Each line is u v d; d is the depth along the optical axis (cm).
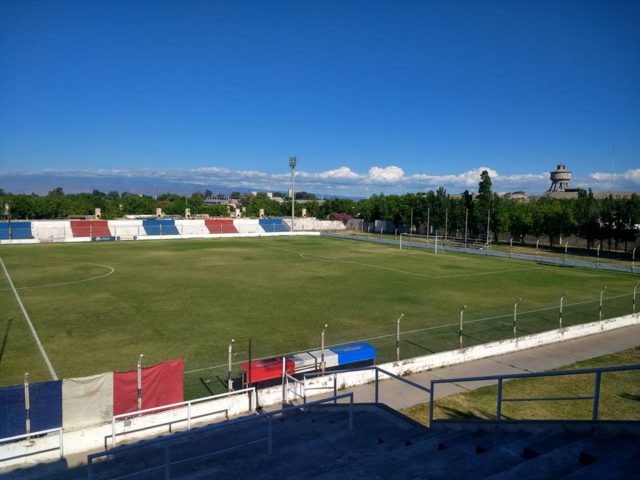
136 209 18300
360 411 1434
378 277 5250
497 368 2470
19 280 4828
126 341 2883
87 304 3816
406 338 2981
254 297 4156
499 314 3625
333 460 1042
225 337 2988
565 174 16475
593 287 4778
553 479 690
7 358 2580
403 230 11950
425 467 871
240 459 1101
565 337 2962
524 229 8675
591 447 777
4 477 1437
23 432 1583
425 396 2094
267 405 1988
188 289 4462
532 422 1002
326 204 16625
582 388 2194
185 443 1404
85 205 16025
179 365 1836
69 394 1648
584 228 7769
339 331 3141
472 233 10362
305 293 4353
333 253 7519
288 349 2770
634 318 3309
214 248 8006
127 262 6188
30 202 13588
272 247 8306
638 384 2238
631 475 645
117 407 1719
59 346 2780
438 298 4200
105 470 1280
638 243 7675
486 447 920
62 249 7594
